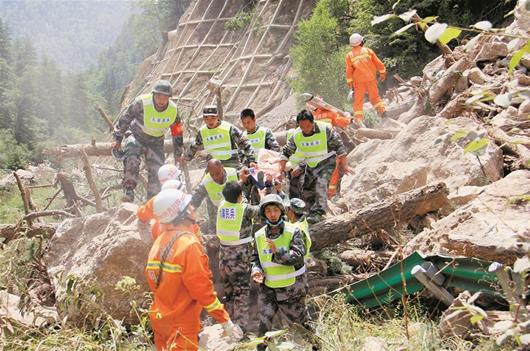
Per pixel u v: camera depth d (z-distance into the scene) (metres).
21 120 82.31
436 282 5.84
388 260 7.37
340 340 5.21
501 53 11.63
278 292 5.72
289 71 21.95
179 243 4.70
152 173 8.25
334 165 8.05
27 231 8.34
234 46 25.36
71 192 10.52
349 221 7.42
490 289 5.59
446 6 16.89
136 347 5.99
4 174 27.58
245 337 6.20
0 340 5.93
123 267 6.70
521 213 6.36
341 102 17.02
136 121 8.18
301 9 23.70
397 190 8.81
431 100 11.96
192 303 4.79
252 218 6.61
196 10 29.12
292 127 12.16
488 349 4.76
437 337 5.22
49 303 7.50
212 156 8.11
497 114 9.86
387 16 3.06
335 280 7.02
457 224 6.66
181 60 27.62
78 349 5.76
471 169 8.55
